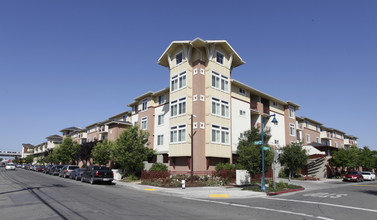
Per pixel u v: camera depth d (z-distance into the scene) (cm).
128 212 998
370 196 1652
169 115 3036
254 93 3672
